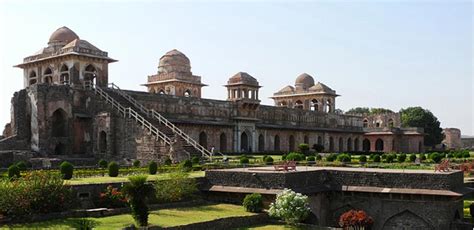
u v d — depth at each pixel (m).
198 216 26.23
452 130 134.25
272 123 80.19
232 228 26.00
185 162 38.38
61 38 64.06
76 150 52.41
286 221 27.52
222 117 70.56
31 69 62.44
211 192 31.95
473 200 37.91
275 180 30.03
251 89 75.88
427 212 29.72
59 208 24.11
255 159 50.84
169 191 29.19
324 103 95.94
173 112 63.38
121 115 49.38
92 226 22.17
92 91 53.41
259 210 28.61
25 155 45.75
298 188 30.39
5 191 22.34
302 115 87.25
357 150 100.12
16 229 21.06
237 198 31.19
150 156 46.31
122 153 48.91
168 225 23.44
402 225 30.62
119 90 56.91
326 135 91.12
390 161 53.78
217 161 44.81
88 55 57.28
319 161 49.38
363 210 31.97
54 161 42.97
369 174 31.89
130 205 24.12
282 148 81.31
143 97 59.47
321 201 32.50
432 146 120.69
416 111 121.62
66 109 52.31
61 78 58.38
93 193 26.56
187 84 83.88
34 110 50.44
